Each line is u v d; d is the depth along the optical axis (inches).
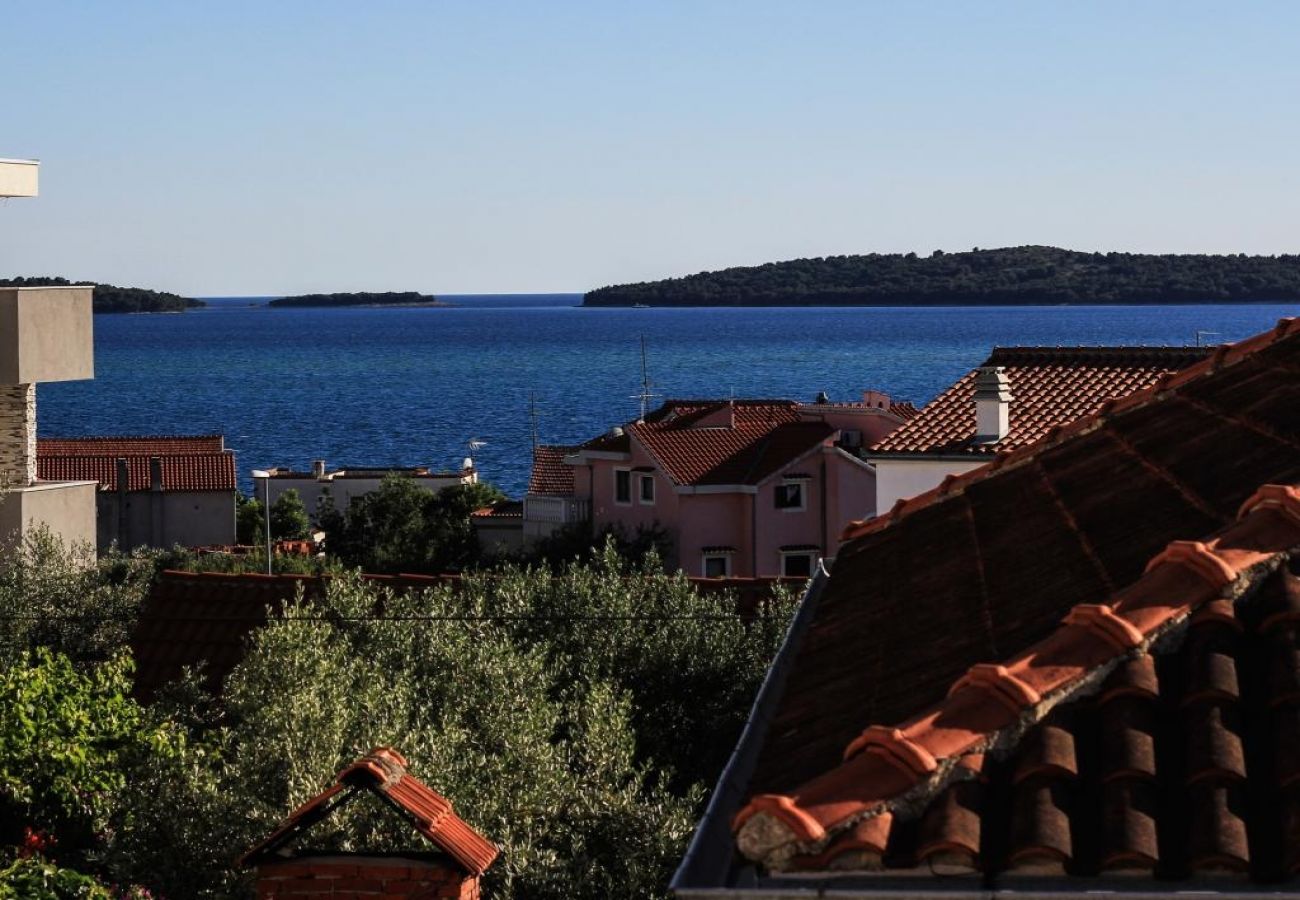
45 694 679.7
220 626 911.0
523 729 616.1
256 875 494.0
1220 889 238.2
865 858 245.6
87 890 537.3
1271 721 257.1
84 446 3582.7
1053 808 246.5
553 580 858.8
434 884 440.1
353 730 583.8
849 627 391.9
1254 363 476.4
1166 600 275.7
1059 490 436.1
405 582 911.7
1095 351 1369.3
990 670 264.5
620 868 574.2
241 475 5634.8
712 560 2610.7
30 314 1483.8
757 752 342.0
